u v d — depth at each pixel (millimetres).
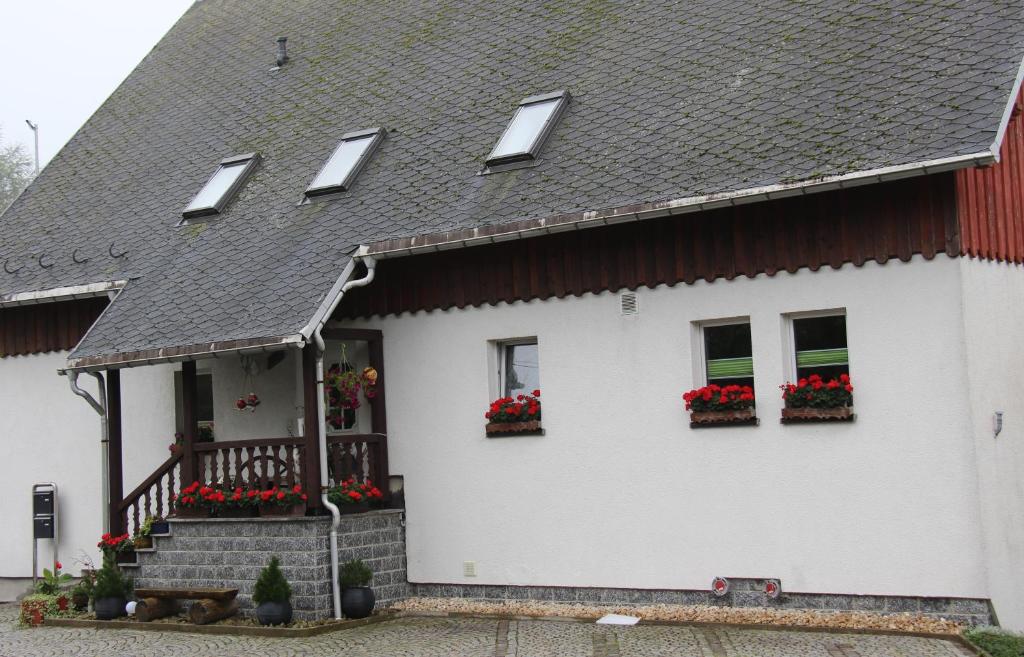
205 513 13578
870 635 10562
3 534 17328
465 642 11320
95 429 16641
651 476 12383
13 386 17375
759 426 11727
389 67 17781
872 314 11148
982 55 11492
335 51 19188
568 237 13016
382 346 14352
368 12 19875
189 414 13898
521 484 13266
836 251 11344
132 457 16453
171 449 15094
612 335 12688
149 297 14828
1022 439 11906
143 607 13234
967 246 10922
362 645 11469
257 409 15391
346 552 13117
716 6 14992
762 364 11742
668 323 12336
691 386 12156
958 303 10734
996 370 11406
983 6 12258
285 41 19734
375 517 13609
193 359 13211
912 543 10859
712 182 11617
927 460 10812
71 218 18344
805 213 11539
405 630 12148
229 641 12031
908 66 11906
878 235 11125
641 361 12484
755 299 11805
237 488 13414
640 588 12422
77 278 16266
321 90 18219
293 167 16531
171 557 13773
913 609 10852
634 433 12508
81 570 16516
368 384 14102
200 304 14047
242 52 20953
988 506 10742
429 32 18203
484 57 16672
